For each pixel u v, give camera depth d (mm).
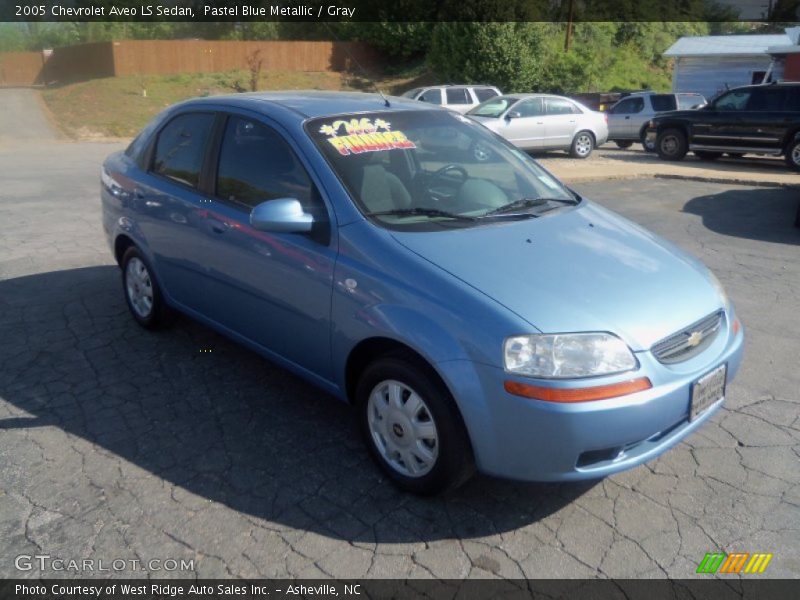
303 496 3352
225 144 4273
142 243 4898
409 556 2965
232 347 4996
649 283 3287
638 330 3000
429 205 3713
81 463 3590
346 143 3844
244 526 3139
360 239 3385
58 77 49062
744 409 4184
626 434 2893
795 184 11383
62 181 12766
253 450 3725
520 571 2887
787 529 3141
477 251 3305
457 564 2922
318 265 3502
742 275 6836
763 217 9352
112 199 5277
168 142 4805
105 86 37750
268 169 3947
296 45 43438
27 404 4188
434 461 3156
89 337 5164
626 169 14102
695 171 13523
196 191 4402
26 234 8320
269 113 4055
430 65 35125
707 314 3293
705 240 8195
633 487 3439
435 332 3012
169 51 41156
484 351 2891
